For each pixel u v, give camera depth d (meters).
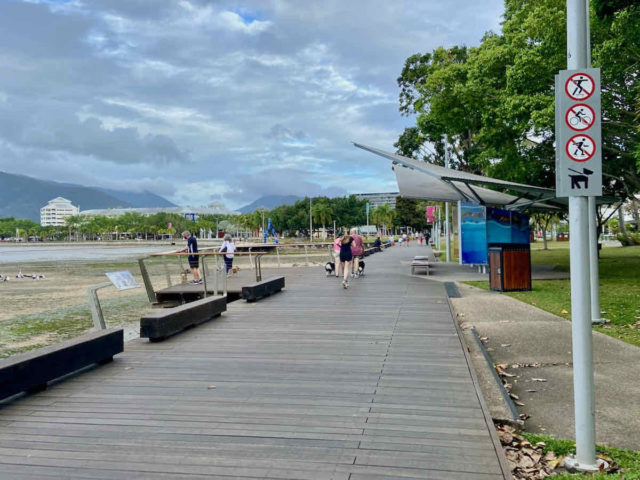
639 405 4.86
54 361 5.30
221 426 4.12
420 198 21.77
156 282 23.19
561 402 5.06
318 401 4.74
